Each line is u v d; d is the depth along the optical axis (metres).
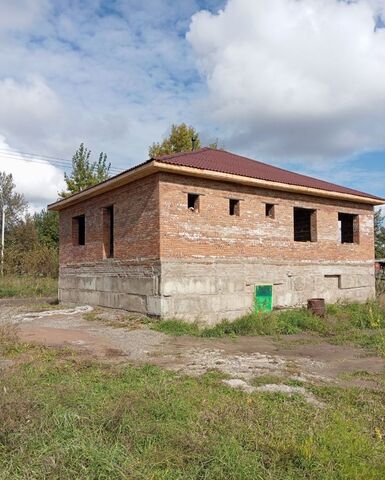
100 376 6.52
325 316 13.85
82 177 32.12
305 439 4.34
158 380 6.34
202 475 3.71
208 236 12.81
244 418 4.89
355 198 16.67
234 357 8.43
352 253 17.06
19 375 6.12
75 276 17.02
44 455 3.76
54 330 11.16
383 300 16.84
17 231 43.53
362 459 4.10
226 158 16.20
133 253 13.10
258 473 3.75
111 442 4.13
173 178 12.21
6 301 21.30
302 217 17.72
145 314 12.48
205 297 12.62
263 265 14.11
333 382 6.92
